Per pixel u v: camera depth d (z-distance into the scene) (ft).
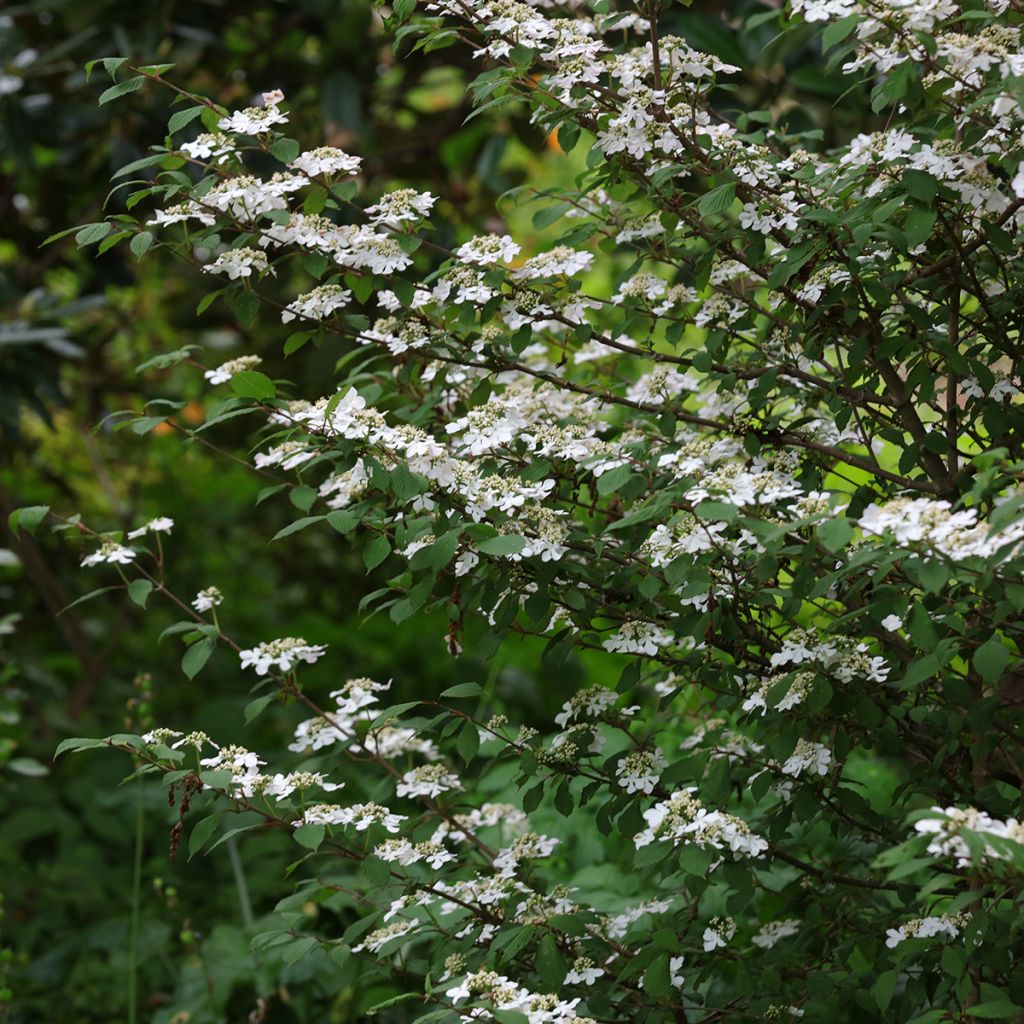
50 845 13.69
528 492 6.44
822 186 6.95
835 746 6.57
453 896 7.11
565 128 7.03
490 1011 5.54
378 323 7.56
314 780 6.86
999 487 6.27
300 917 7.19
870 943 7.47
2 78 13.46
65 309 13.04
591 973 6.81
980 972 6.16
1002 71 5.72
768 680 6.75
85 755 14.48
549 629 7.39
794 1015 6.73
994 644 5.30
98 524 18.37
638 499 7.14
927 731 7.45
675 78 7.23
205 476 19.35
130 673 16.94
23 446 15.85
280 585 19.29
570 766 7.13
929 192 5.97
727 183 6.50
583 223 7.92
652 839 6.19
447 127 14.43
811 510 5.86
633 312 7.69
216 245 7.03
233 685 16.37
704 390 8.14
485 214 15.35
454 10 7.02
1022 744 6.86
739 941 8.33
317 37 13.99
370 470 6.30
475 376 7.99
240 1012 10.55
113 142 13.10
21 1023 11.10
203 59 14.40
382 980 10.22
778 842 7.14
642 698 9.66
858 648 6.34
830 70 6.59
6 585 17.25
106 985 11.12
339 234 6.95
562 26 6.82
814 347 7.33
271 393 6.68
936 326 7.83
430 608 7.40
